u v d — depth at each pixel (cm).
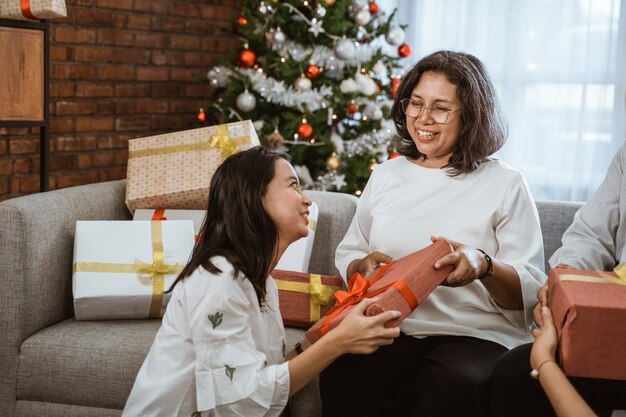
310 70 344
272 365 164
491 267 175
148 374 168
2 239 209
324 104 351
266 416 161
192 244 226
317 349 161
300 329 220
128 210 261
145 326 215
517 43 396
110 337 206
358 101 360
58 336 208
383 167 209
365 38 366
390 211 199
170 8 423
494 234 191
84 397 203
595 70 379
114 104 402
